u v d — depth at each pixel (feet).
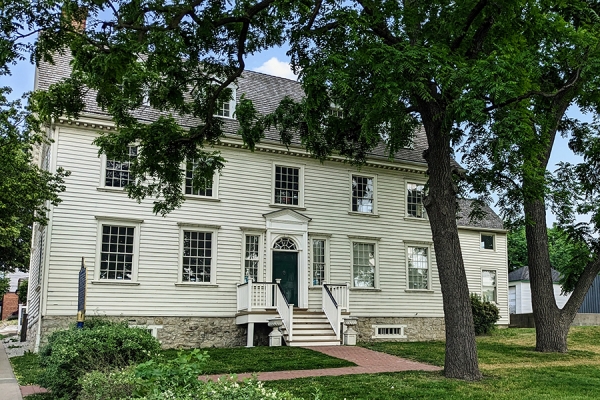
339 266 73.67
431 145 45.47
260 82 79.92
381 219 77.92
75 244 58.54
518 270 139.33
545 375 44.32
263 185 69.97
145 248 62.08
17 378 44.50
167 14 34.86
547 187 58.44
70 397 30.14
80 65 33.27
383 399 34.50
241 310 65.05
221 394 18.51
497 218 104.94
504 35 47.34
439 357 54.65
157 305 61.67
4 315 177.37
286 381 40.32
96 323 40.42
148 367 22.03
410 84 37.14
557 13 55.93
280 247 69.92
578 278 68.13
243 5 42.01
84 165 60.13
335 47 42.47
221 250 66.13
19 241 87.20
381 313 75.46
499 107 39.09
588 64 43.96
